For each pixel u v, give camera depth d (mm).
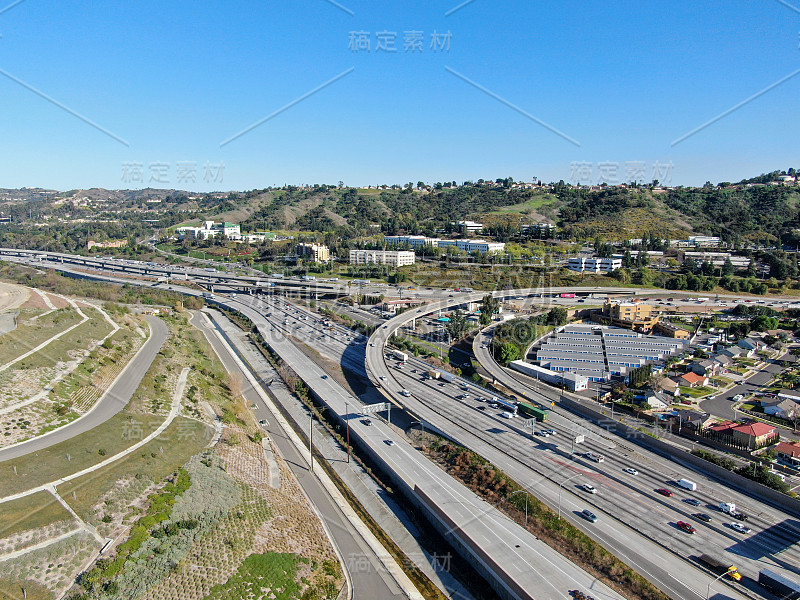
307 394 128125
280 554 66938
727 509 74938
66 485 68375
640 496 79688
